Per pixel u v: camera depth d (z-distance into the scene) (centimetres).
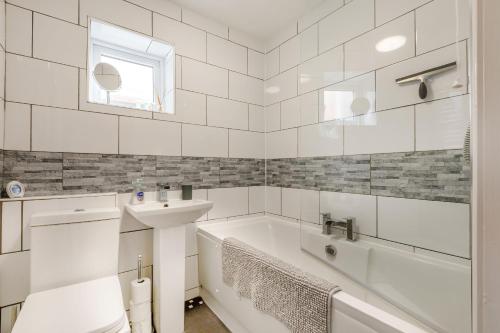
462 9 113
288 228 200
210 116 196
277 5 183
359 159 155
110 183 152
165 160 173
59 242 121
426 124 126
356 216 155
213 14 192
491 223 32
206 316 166
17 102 126
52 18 135
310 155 189
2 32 120
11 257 121
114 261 134
